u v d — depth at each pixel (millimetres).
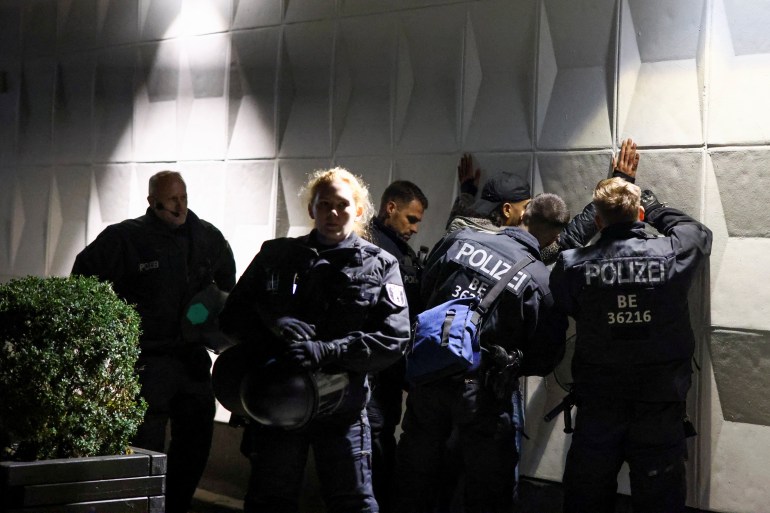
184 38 6215
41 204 7059
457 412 4059
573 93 4629
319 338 3523
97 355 3846
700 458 4242
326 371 3453
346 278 3531
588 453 3926
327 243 3609
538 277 4074
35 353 3705
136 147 6449
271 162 5727
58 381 3756
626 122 4461
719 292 4211
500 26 4863
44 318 3736
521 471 4723
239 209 5859
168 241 4730
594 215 4406
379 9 5293
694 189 4277
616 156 4488
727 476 4184
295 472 3562
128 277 4668
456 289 4168
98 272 4617
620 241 3902
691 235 3910
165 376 4652
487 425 4066
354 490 3566
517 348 4117
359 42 5375
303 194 3771
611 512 4051
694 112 4289
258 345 3586
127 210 6480
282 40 5703
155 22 6391
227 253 5094
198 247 4836
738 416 4172
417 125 5129
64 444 3816
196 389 4797
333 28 5484
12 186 7266
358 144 5348
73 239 6824
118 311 3955
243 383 3482
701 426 4246
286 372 3412
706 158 4250
